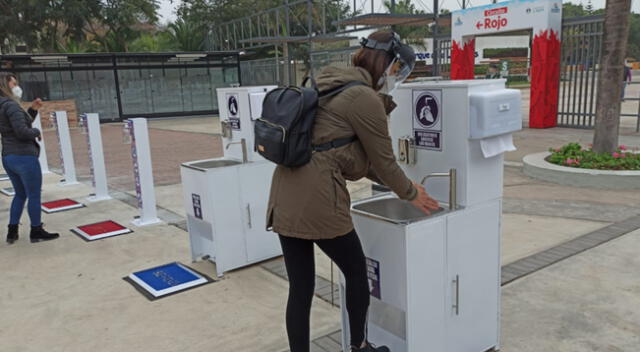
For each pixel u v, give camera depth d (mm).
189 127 19016
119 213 6309
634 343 2830
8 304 3752
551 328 3033
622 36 6691
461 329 2621
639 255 4082
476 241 2580
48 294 3906
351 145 2156
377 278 2467
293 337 2406
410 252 2293
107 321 3434
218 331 3236
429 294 2426
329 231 2174
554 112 12852
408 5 19609
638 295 3395
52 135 17531
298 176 2168
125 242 5117
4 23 27703
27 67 21328
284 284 3939
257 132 2215
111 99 23344
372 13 15000
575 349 2797
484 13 13469
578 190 6391
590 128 12141
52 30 30125
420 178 2674
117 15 29391
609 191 6254
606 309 3227
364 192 6887
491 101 2326
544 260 4062
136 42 32094
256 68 27031
